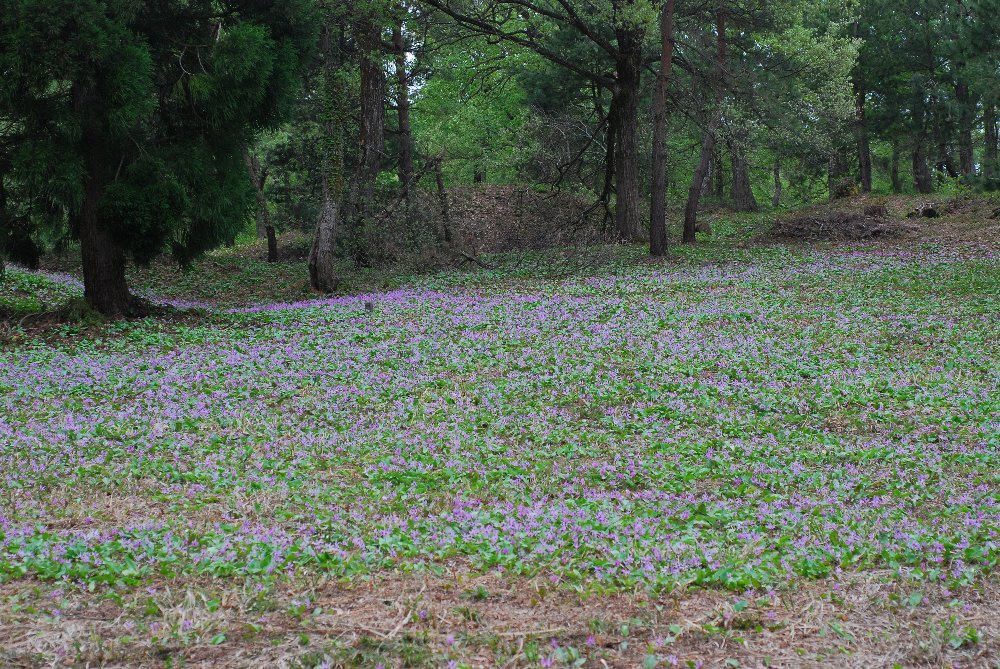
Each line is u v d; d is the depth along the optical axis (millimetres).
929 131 52344
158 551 6656
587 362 15625
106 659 5000
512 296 24078
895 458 10039
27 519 7645
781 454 10320
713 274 27016
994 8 35031
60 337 18484
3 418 11914
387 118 48594
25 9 17141
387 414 12430
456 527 7445
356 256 32656
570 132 39344
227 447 10656
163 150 19844
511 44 36625
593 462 10141
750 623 5539
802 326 18656
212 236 20984
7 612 5590
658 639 5250
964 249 29406
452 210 42938
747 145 34312
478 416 12281
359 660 5027
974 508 8094
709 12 34531
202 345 17844
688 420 11961
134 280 33000
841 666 5008
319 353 16781
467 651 5176
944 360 15195
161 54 20359
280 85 21031
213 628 5387
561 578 6281
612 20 31281
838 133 43750
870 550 6887
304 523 7586
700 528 7637
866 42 49531
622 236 37094
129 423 11750
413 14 32625
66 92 19172
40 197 19422
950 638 5242
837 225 35875
